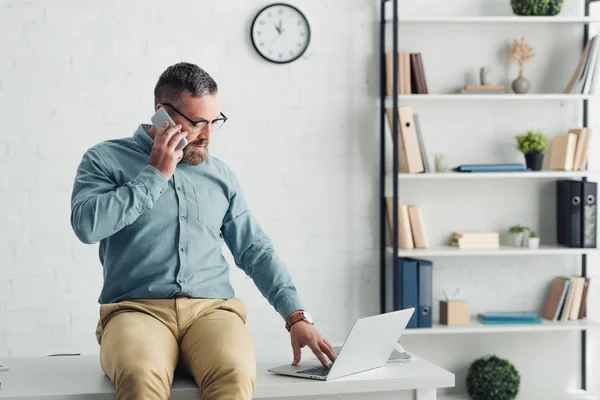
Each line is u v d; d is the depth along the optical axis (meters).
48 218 3.73
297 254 3.92
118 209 1.88
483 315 3.96
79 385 1.90
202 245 2.09
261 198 3.89
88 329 3.78
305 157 3.91
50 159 3.72
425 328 3.81
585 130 3.91
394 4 3.70
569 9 4.11
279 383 1.93
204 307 2.04
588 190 3.93
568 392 4.17
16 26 3.68
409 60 3.84
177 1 3.79
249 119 3.86
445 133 4.05
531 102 4.11
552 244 4.13
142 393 1.72
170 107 2.00
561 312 4.03
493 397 3.89
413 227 3.89
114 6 3.74
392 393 2.02
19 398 1.80
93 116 3.74
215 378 1.81
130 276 2.03
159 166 1.93
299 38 3.86
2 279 3.71
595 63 3.91
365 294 3.98
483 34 4.05
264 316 3.92
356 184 3.96
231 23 3.83
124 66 3.76
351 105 3.94
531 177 4.08
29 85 3.70
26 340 3.73
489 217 4.11
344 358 1.94
